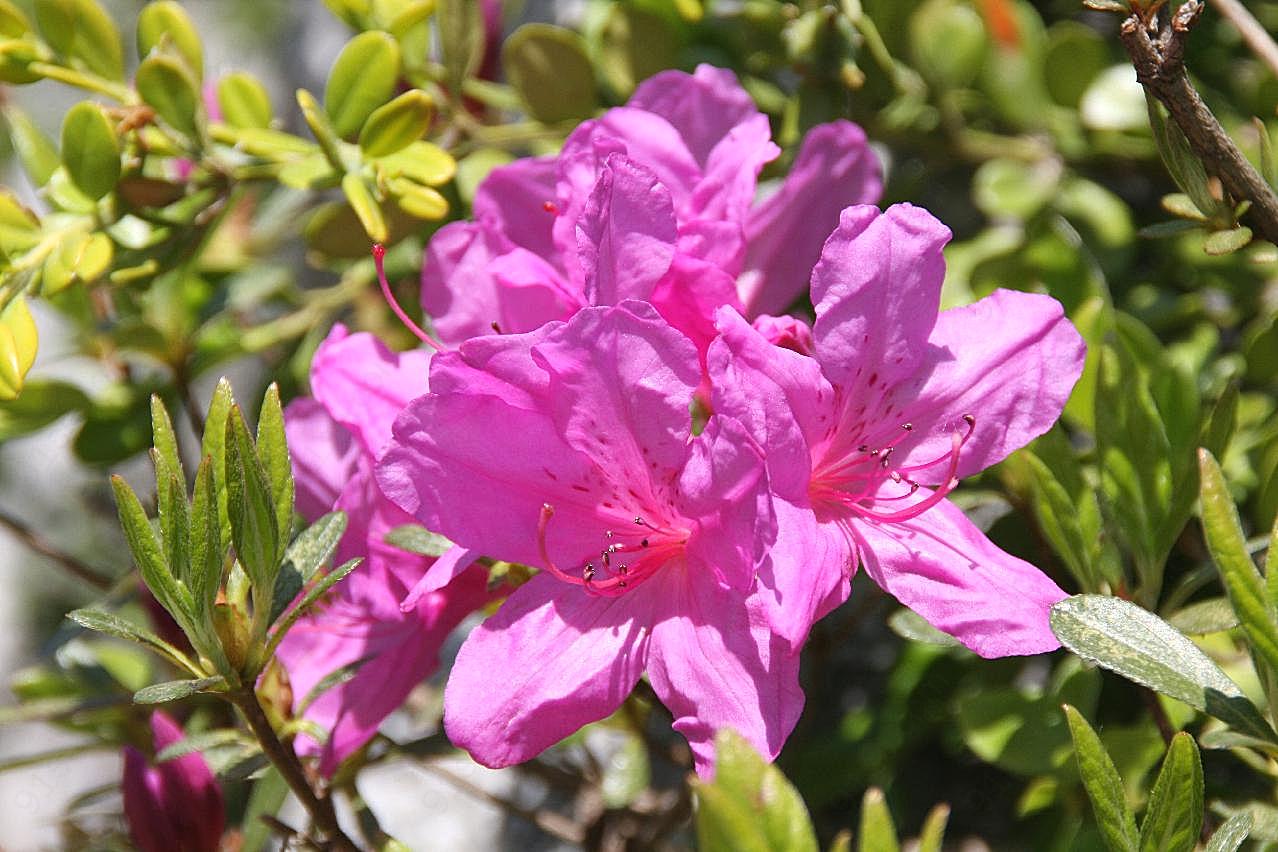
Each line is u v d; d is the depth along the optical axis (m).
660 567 0.30
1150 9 0.29
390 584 0.32
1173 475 0.33
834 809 0.42
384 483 0.29
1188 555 0.37
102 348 0.41
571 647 0.30
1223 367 0.39
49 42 0.36
